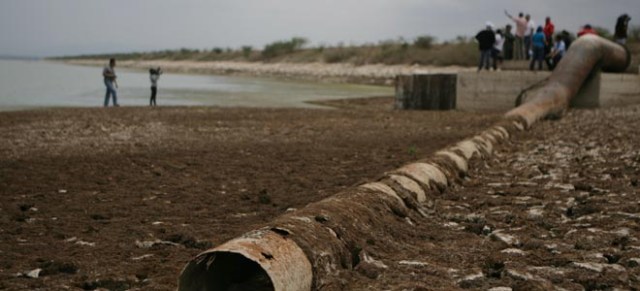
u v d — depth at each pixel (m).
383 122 20.17
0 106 25.59
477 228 6.29
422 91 27.06
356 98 34.44
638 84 25.78
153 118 19.81
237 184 8.95
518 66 29.53
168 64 116.62
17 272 4.82
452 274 4.68
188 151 12.54
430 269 4.77
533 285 4.30
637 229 6.11
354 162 11.22
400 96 27.33
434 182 7.93
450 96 26.88
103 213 7.02
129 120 19.03
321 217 4.87
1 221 6.63
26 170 9.95
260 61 96.88
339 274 4.44
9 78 53.75
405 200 6.67
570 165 10.73
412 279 4.54
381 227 5.59
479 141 11.99
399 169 7.81
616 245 5.62
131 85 48.03
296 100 33.19
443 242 5.72
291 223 4.49
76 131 15.92
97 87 42.84
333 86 51.00
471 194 8.07
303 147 13.45
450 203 7.41
